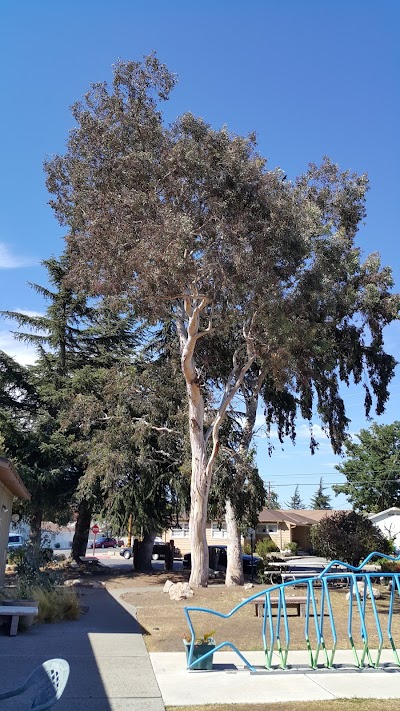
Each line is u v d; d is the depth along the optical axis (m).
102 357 31.44
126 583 24.02
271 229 17.44
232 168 17.62
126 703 6.77
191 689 7.48
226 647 10.37
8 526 19.20
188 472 22.73
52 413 30.38
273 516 51.50
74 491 28.39
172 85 19.17
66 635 11.02
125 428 24.48
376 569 21.92
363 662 8.73
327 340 21.98
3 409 29.28
